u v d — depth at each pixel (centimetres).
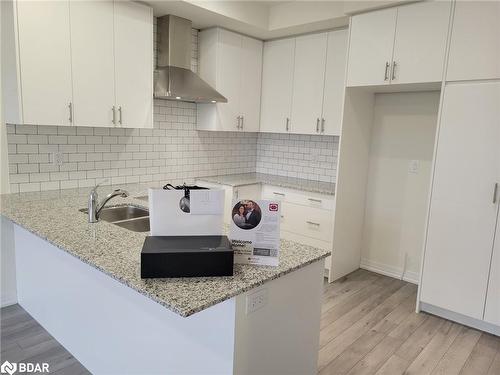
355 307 305
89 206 217
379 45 303
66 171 308
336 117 370
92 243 180
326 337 259
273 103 421
